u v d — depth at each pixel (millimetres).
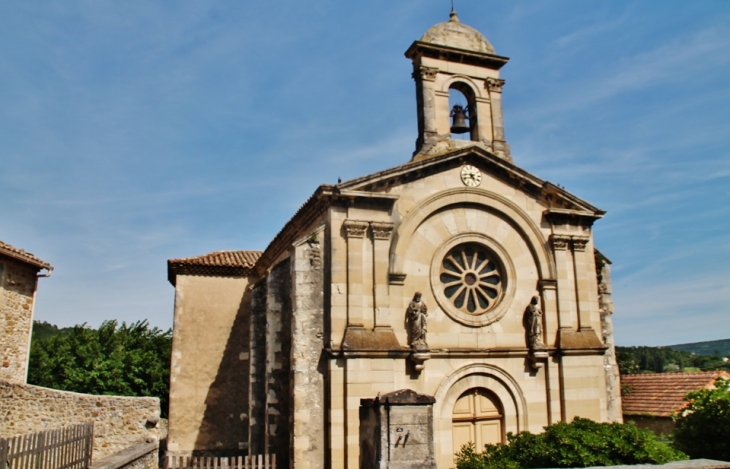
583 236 21984
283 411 19609
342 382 18109
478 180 21156
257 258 30688
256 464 18688
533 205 21781
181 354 27594
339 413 17875
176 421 26859
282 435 19391
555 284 21328
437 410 18953
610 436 14625
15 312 22391
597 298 21984
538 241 21516
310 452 17734
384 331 18734
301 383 18062
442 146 21406
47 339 43938
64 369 38531
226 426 27250
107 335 41688
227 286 28812
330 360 18156
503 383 20094
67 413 19641
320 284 18906
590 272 22000
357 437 17750
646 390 25781
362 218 19469
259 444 22141
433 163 20375
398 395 12836
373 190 19750
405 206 20047
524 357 20484
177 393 27156
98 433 19547
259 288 23484
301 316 18516
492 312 20453
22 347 22859
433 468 12547
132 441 19531
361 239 19219
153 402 19922
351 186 19359
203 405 27281
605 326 22875
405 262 19703
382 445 12531
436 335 19672
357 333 18422
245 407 27625
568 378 20609
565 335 20922
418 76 22094
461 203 20891
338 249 19016
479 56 22453
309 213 20953
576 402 20547
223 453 26875
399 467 12398
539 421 20188
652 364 75625
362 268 19047
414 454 12562
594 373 21000
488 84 22719
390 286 19203
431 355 19062
